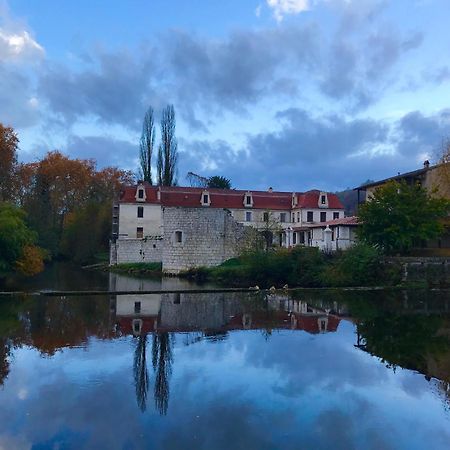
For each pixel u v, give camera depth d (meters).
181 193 67.94
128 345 15.27
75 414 9.45
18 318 20.23
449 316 21.31
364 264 33.84
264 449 8.04
